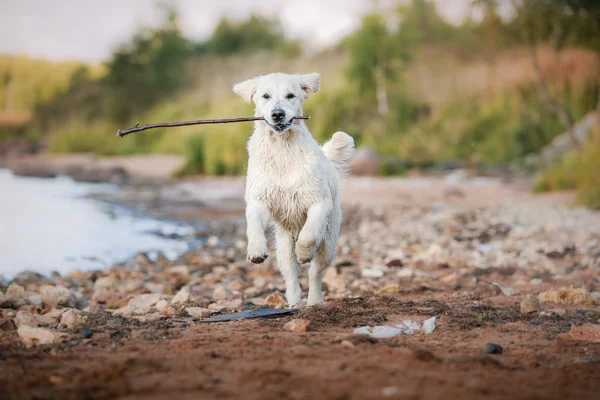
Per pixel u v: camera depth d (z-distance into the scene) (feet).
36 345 16.76
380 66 103.30
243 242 42.16
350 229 46.01
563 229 42.78
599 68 95.04
